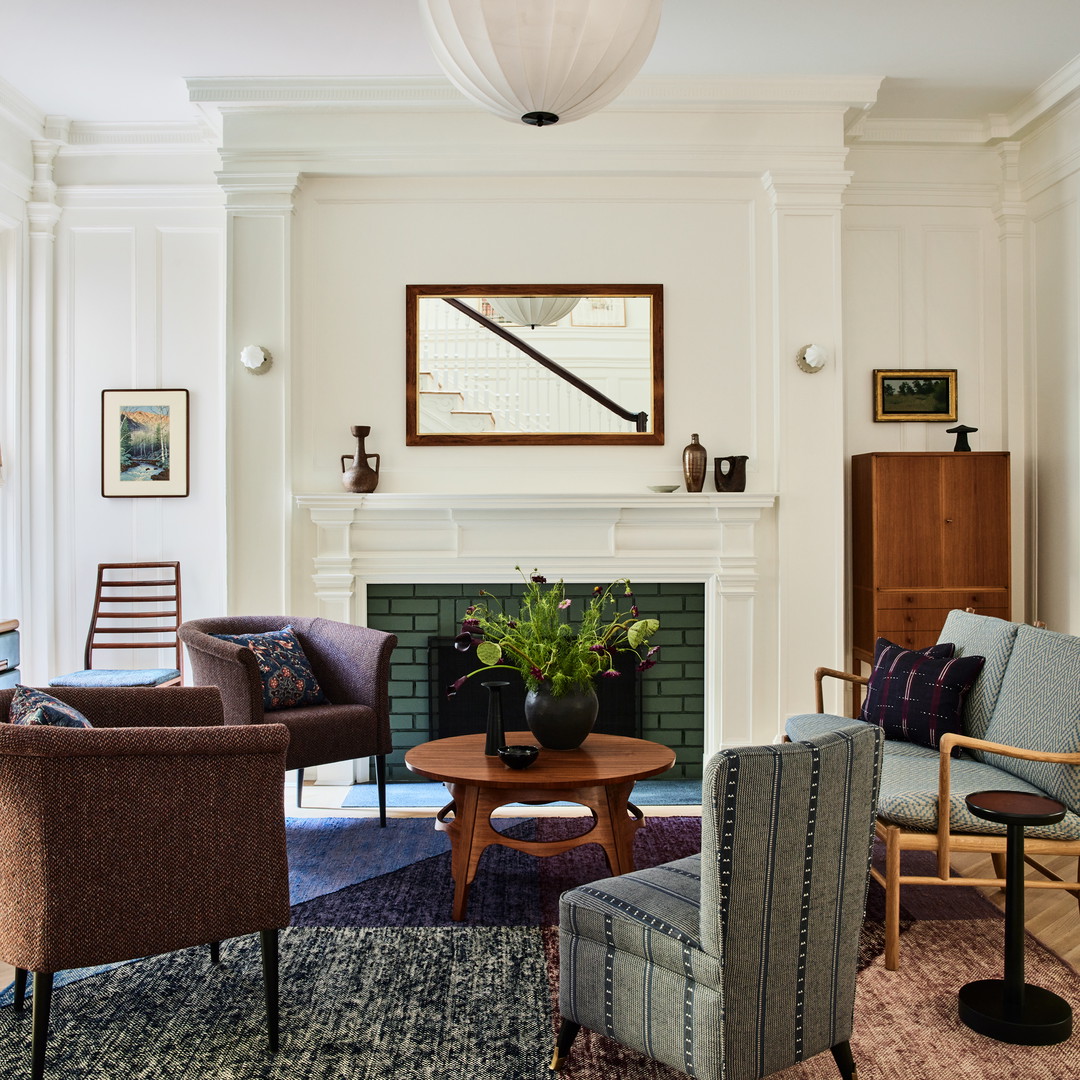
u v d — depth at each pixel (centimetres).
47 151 462
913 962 259
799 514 437
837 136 434
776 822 178
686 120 431
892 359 475
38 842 194
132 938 202
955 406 473
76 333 471
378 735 371
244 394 430
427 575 438
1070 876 326
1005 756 273
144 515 473
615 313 443
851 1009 197
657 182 442
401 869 331
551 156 431
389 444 442
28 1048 215
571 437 443
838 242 435
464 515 434
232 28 376
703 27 375
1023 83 427
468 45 209
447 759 301
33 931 195
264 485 431
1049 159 448
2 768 194
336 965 257
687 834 365
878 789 198
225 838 212
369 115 430
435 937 274
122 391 469
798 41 388
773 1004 183
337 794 425
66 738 194
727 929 175
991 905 300
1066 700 266
